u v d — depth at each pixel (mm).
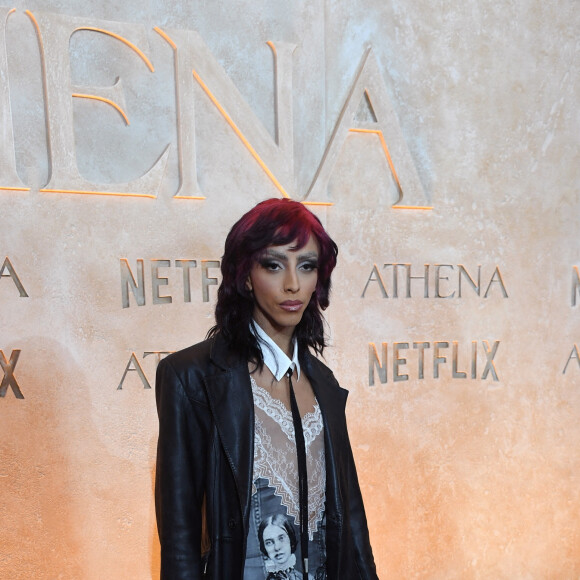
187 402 1211
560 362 2955
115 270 2244
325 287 1288
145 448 2311
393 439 2691
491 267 2816
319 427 1294
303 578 1199
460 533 2820
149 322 2295
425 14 2654
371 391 2646
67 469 2213
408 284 2684
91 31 2184
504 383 2863
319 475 1265
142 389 2295
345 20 2547
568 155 2926
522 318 2881
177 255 2326
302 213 1174
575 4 2895
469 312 2789
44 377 2170
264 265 1170
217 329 1329
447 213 2732
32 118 2129
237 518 1159
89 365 2225
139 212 2268
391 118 2596
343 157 2551
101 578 2271
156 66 2273
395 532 2713
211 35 2355
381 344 2650
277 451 1211
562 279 2943
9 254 2115
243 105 2375
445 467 2785
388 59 2613
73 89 2146
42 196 2145
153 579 2332
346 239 2574
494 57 2773
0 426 2127
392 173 2635
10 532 2160
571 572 2967
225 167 2383
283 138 2449
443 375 2762
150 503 2322
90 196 2201
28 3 2104
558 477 2965
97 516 2258
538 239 2893
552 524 2965
